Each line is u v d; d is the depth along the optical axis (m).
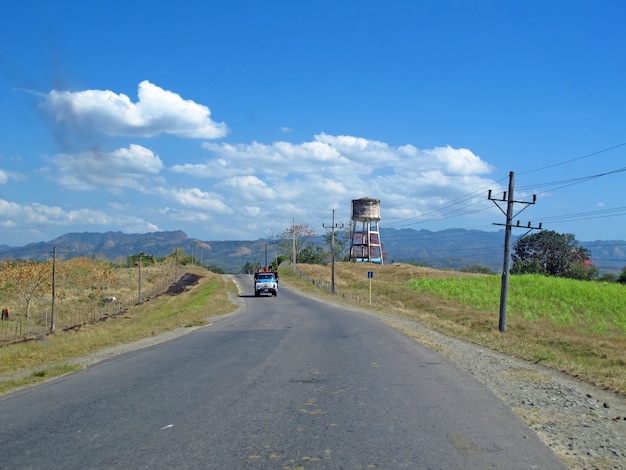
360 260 106.12
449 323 32.28
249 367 13.11
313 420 7.92
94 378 11.79
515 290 56.72
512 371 13.43
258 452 6.38
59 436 7.14
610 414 8.99
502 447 6.71
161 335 22.64
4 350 16.89
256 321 29.97
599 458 6.51
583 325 37.06
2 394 10.22
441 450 6.51
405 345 17.97
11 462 6.07
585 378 12.97
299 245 139.12
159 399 9.45
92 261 57.22
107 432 7.31
